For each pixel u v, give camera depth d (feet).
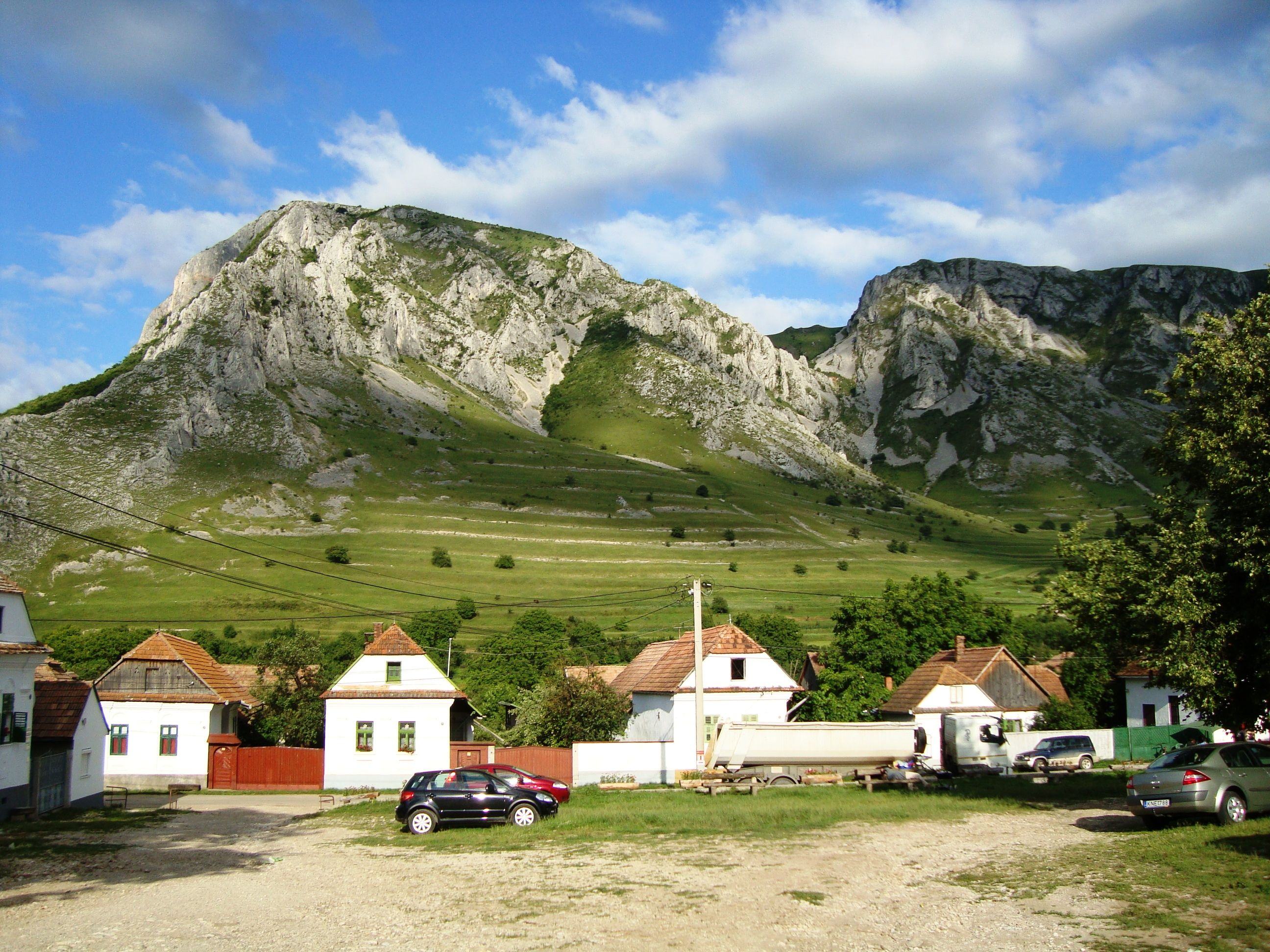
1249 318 96.48
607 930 52.65
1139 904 52.44
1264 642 86.99
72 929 55.26
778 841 82.64
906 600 234.99
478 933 52.60
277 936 52.70
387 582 541.34
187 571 536.01
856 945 48.44
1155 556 97.14
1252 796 75.66
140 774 179.83
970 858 70.90
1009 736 174.09
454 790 101.71
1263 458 88.17
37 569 531.91
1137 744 186.70
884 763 144.15
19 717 115.44
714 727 157.17
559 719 180.96
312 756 179.32
